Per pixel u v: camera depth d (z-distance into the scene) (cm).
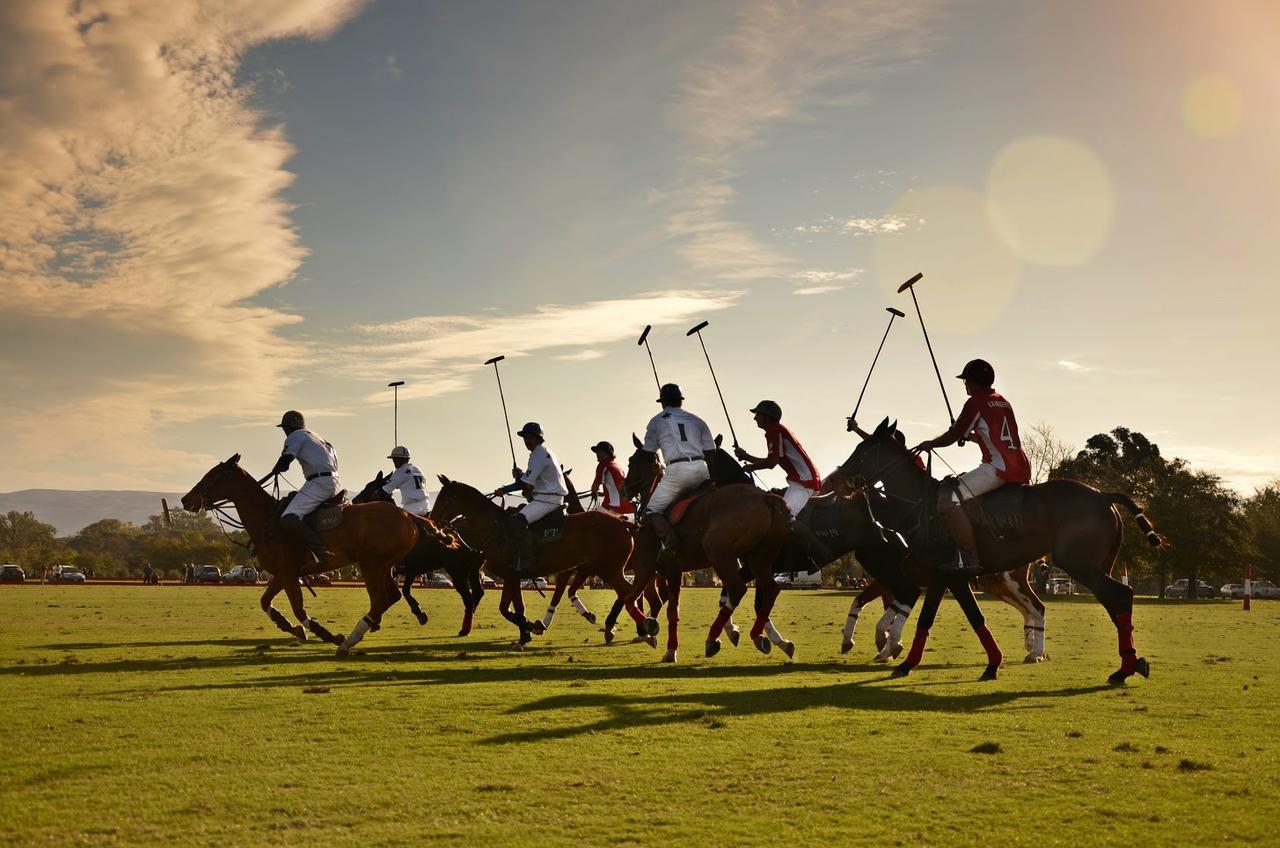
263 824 453
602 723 696
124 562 11512
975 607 1030
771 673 1053
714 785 527
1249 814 477
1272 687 947
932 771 561
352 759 582
